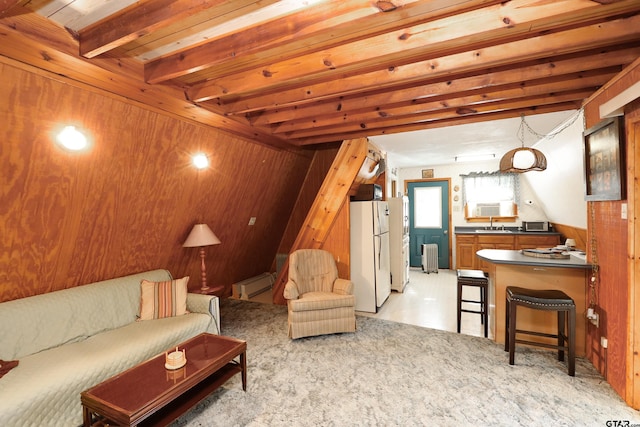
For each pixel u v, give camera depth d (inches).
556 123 128.0
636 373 80.5
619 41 68.1
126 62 81.8
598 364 99.9
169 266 147.7
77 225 100.3
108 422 69.3
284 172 182.2
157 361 81.4
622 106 76.5
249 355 114.7
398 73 86.1
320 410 82.8
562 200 173.2
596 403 83.5
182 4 56.8
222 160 135.2
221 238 168.1
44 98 75.0
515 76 87.5
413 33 70.0
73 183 91.9
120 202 108.3
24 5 61.3
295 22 64.1
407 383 94.7
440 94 97.3
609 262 92.5
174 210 130.3
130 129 96.3
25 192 83.4
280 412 82.3
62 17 65.5
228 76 93.7
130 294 116.0
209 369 78.5
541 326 116.1
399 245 196.9
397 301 178.7
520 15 61.2
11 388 69.6
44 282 100.8
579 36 68.7
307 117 121.9
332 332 130.3
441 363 106.5
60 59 70.1
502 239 221.8
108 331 104.3
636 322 80.1
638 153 79.1
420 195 265.6
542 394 87.8
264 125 135.9
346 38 75.7
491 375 98.3
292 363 108.2
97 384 76.6
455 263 248.1
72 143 83.7
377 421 78.2
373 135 148.4
